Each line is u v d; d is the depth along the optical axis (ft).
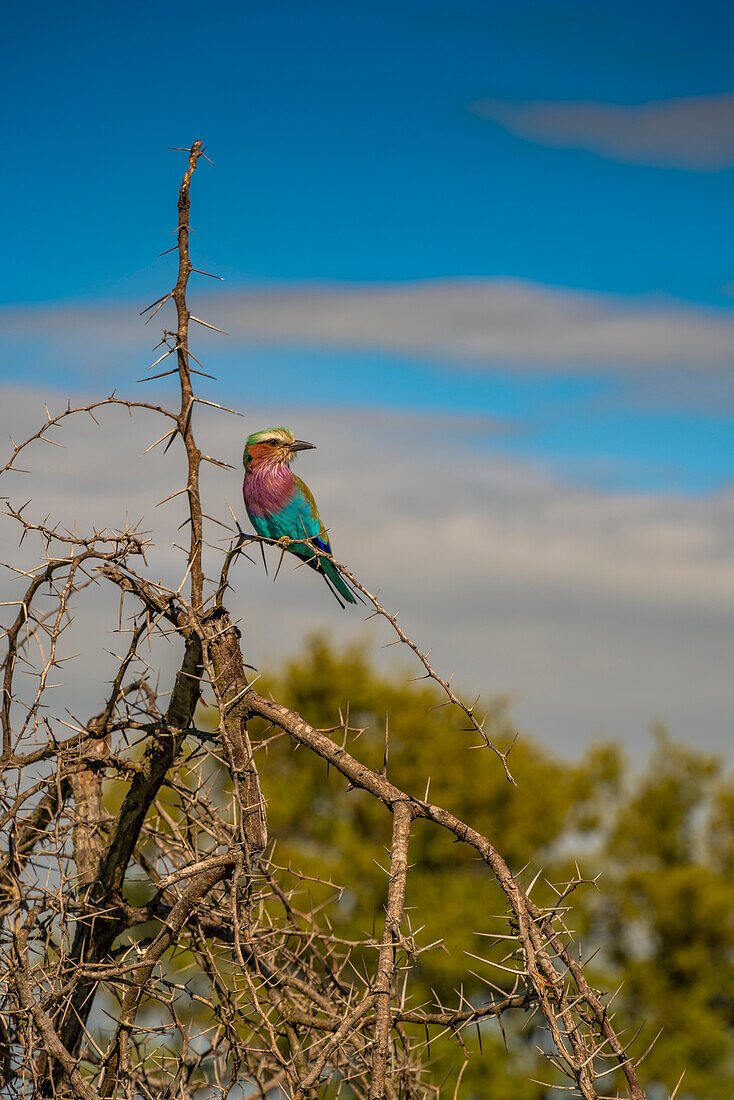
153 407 25.80
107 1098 25.64
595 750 136.56
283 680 123.95
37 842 30.71
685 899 123.54
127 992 26.08
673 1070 115.65
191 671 26.45
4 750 28.48
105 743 29.40
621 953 128.98
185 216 25.72
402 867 22.34
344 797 119.65
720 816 136.56
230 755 25.39
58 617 25.62
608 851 138.41
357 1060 28.32
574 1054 20.08
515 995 22.85
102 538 26.22
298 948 32.37
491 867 22.99
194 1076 30.45
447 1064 97.60
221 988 26.08
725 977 122.62
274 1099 26.96
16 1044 26.58
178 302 25.71
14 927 25.79
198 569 26.25
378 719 120.67
